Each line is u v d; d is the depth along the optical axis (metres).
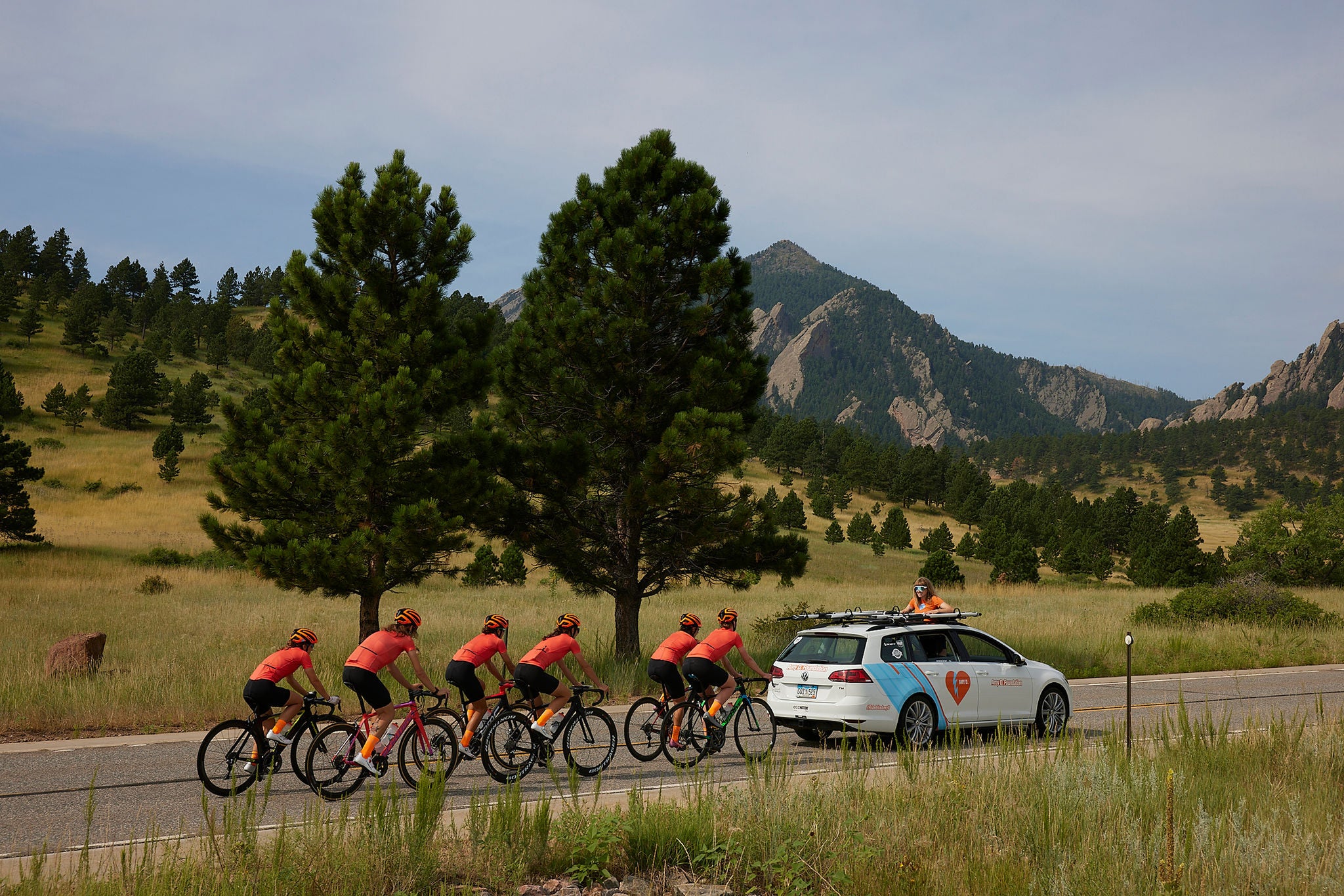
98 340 146.25
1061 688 12.34
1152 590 57.91
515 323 18.23
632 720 10.18
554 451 17.09
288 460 17.39
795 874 5.56
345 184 19.16
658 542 18.34
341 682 14.94
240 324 162.88
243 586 39.38
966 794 6.99
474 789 8.60
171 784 8.95
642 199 18.41
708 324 18.08
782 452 153.38
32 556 47.47
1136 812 6.75
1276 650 22.72
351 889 5.20
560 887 5.78
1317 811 6.93
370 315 18.19
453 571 18.89
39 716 12.53
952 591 53.72
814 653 11.16
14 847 6.74
